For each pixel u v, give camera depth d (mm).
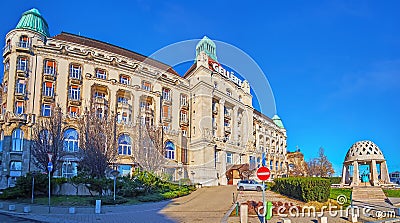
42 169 29641
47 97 34406
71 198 21406
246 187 27625
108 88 36500
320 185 18438
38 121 33438
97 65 37125
